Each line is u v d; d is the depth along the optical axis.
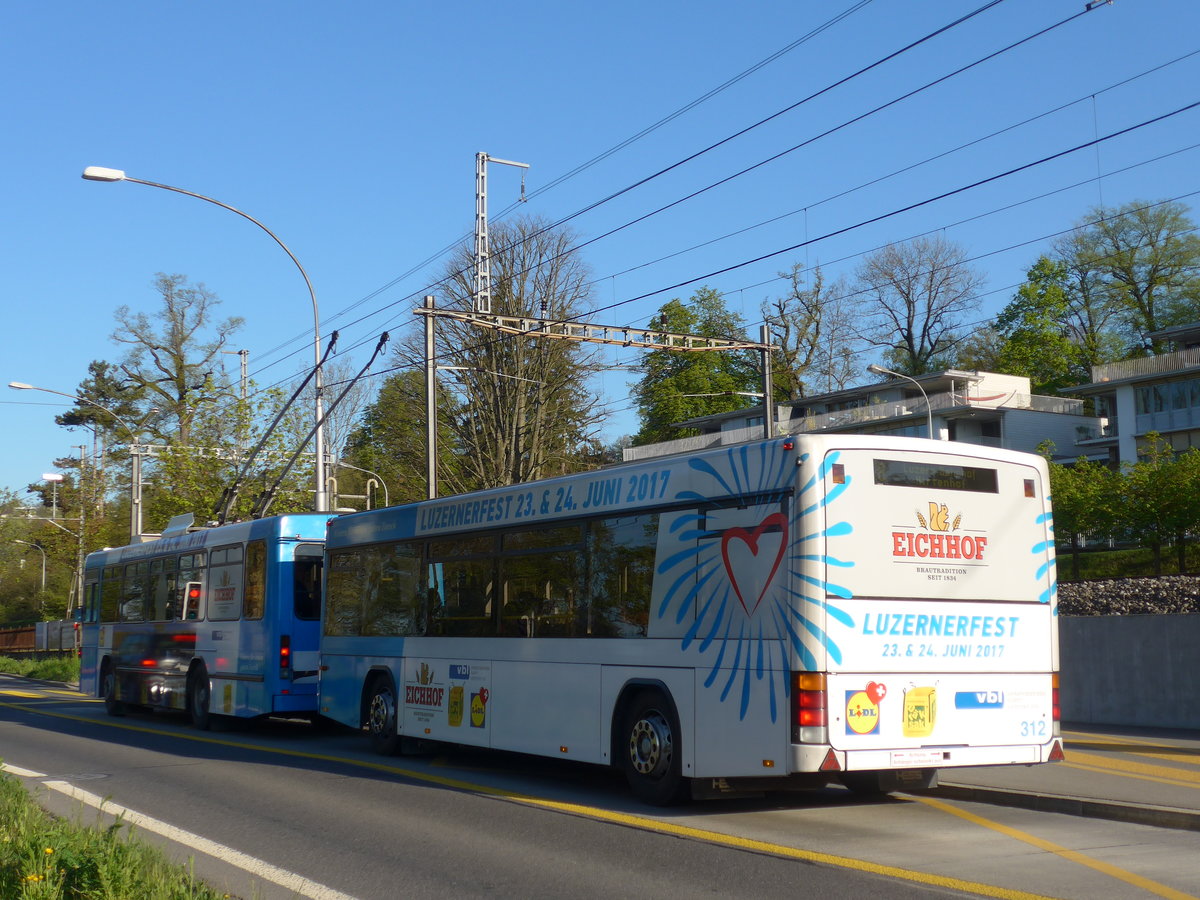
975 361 72.12
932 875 7.52
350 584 16.03
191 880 6.83
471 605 13.27
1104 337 67.00
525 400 44.59
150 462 43.19
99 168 22.12
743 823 9.60
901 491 9.61
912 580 9.54
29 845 7.28
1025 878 7.44
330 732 19.34
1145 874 7.55
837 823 9.59
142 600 22.66
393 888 7.47
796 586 9.19
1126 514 36.00
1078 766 12.52
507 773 13.21
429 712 13.91
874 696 9.24
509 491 12.83
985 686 9.75
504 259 44.53
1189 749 14.02
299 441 36.25
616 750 10.91
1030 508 10.23
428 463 24.55
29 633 58.03
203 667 19.88
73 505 52.19
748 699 9.45
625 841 8.85
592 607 11.34
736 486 9.84
